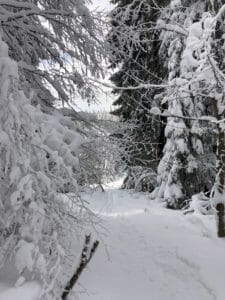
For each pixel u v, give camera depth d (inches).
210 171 513.0
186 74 297.9
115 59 280.2
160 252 287.9
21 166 166.1
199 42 280.4
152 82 495.5
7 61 163.5
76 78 266.4
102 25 267.9
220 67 337.4
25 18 238.2
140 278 252.7
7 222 165.2
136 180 615.5
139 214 388.2
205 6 363.3
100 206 316.5
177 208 507.8
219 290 226.5
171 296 233.3
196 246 290.8
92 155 251.3
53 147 194.7
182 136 506.0
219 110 293.6
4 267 191.5
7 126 157.3
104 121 275.6
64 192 201.0
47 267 165.3
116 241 308.3
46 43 272.1
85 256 165.0
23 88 226.8
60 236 184.1
